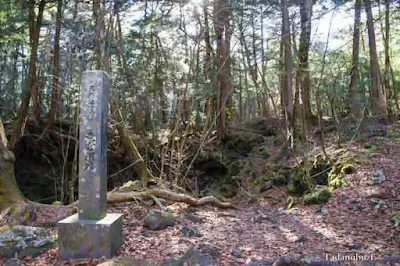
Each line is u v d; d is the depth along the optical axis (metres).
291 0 9.69
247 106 19.78
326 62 10.95
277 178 9.27
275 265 3.76
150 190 6.96
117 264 3.64
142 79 10.84
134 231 5.12
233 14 10.00
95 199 4.13
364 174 7.38
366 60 11.62
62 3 11.20
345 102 10.59
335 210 6.30
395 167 7.41
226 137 13.01
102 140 4.20
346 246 4.60
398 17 11.16
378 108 11.11
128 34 11.77
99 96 4.16
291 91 10.51
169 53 11.64
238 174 11.13
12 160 6.17
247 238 5.04
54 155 12.41
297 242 4.84
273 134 13.26
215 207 7.28
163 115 12.95
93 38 9.34
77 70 9.90
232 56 12.71
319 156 8.90
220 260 4.07
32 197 12.19
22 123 10.02
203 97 10.62
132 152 8.65
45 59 12.25
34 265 3.90
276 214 6.70
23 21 10.93
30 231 4.54
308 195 7.18
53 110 12.51
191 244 4.63
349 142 9.42
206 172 12.09
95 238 3.98
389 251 4.33
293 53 10.61
